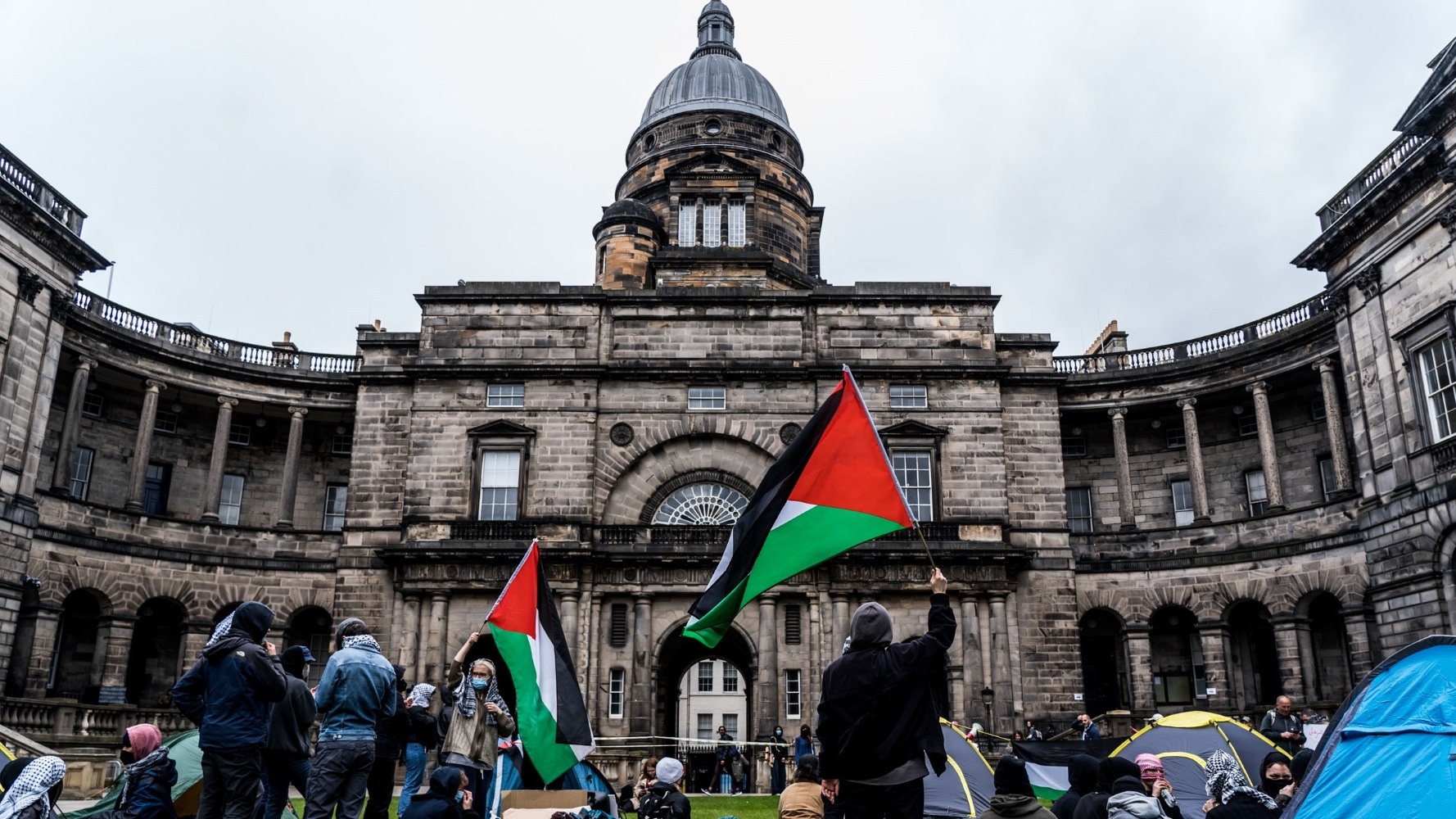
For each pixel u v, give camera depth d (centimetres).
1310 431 4875
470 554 4528
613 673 4516
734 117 6494
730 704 7881
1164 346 5069
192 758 1656
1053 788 2380
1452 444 3538
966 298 4975
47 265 4197
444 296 4928
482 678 1641
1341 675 4581
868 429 1248
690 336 4956
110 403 4975
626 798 2322
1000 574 4606
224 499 5222
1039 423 4959
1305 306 4638
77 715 3925
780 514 1238
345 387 5150
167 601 4738
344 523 5228
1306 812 1113
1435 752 1047
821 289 4981
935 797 2175
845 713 922
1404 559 3759
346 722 1323
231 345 5072
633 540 4634
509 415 4828
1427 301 3678
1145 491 5272
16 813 1200
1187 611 4941
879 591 4584
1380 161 3962
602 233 5981
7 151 3959
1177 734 2247
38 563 4222
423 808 1327
